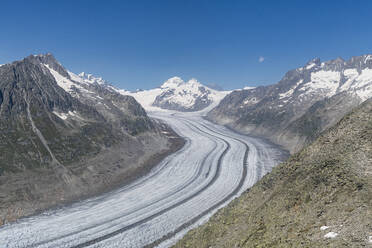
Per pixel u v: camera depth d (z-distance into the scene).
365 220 15.22
